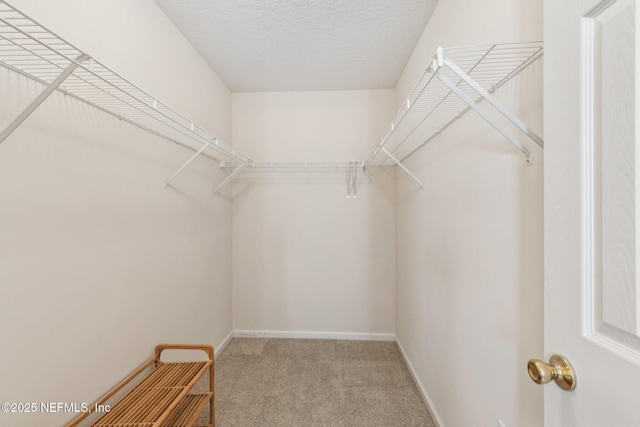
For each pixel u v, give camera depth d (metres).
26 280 0.83
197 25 1.68
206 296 2.07
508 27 0.87
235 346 2.42
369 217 2.57
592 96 0.45
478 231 1.08
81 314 1.02
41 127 0.87
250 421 1.54
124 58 1.24
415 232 1.92
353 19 1.64
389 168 2.56
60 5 0.93
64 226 0.95
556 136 0.52
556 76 0.52
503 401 0.92
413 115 1.65
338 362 2.15
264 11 1.57
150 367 1.40
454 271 1.29
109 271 1.15
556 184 0.52
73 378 0.98
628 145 0.39
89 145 1.05
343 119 2.58
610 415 0.41
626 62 0.39
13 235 0.80
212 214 2.17
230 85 2.47
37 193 0.86
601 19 0.43
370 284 2.58
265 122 2.60
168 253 1.58
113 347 1.17
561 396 0.51
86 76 1.02
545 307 0.55
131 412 1.04
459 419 1.24
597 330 0.44
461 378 1.22
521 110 0.83
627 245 0.39
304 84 2.47
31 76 0.85
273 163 2.47
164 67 1.56
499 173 0.94
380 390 1.81
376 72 2.27
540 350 0.76
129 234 1.26
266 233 2.62
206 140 1.62
